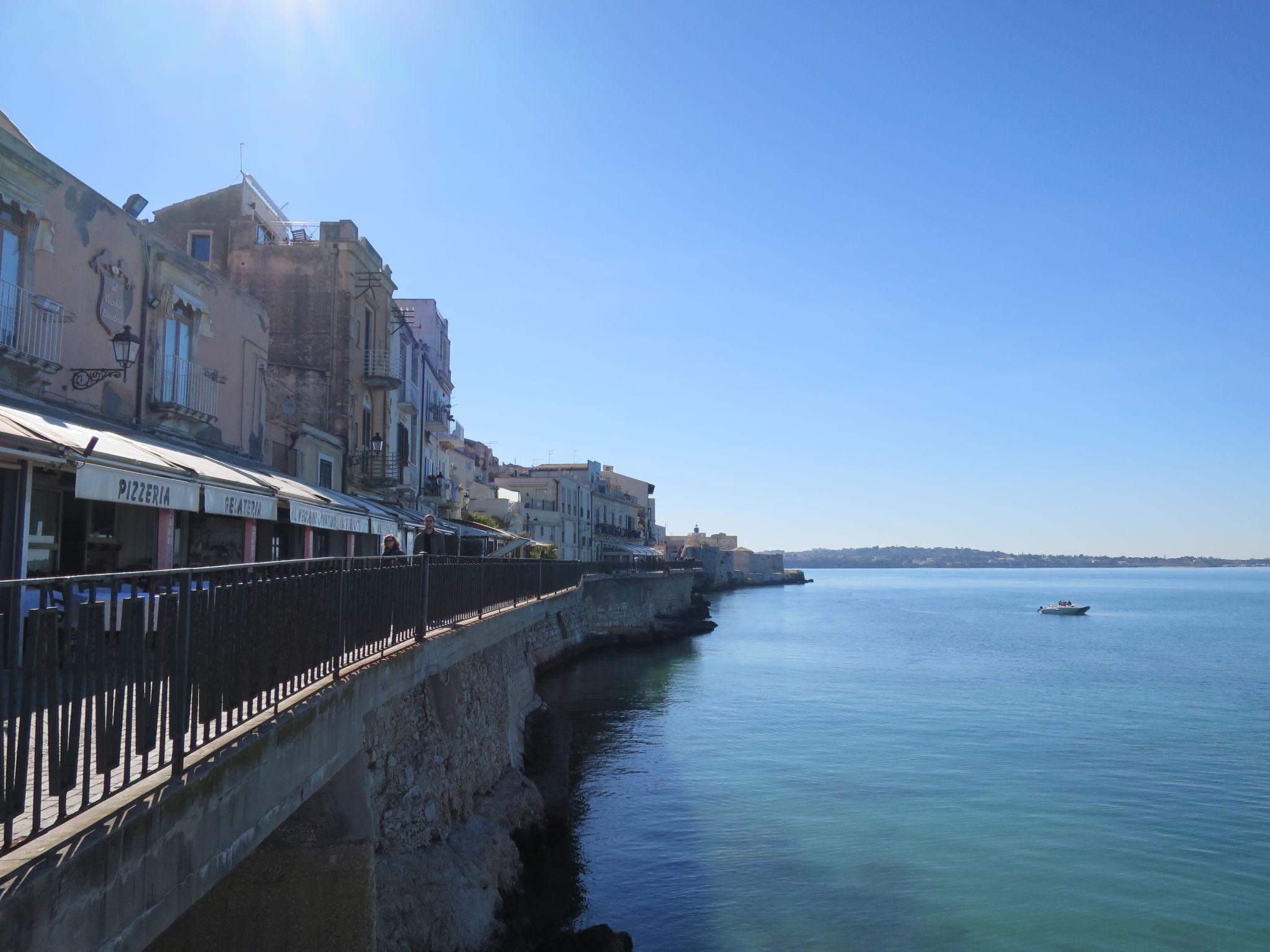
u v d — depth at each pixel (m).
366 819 9.95
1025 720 40.06
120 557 19.12
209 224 35.34
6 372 16.27
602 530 113.88
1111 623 113.81
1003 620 117.88
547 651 53.44
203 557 22.19
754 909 18.67
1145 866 21.55
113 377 19.52
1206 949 17.33
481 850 15.95
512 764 22.33
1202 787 28.55
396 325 40.00
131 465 13.92
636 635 70.81
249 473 19.70
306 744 7.98
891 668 59.78
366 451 35.47
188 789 5.64
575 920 17.59
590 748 32.66
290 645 8.12
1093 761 31.97
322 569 9.09
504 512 73.44
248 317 25.75
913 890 19.88
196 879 5.76
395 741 13.47
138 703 5.61
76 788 5.70
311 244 35.00
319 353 34.44
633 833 23.25
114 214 19.59
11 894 3.94
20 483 13.01
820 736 35.53
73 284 18.33
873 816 25.08
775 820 24.53
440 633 14.16
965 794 27.41
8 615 4.55
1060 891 19.97
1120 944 17.48
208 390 23.36
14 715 4.52
